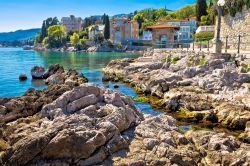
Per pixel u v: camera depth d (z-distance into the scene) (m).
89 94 16.59
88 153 11.60
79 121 13.36
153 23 151.00
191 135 14.93
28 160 11.12
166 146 12.50
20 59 88.19
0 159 11.40
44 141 11.31
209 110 21.02
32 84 38.56
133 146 12.93
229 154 12.77
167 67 37.53
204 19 90.19
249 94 22.28
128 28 159.75
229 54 29.98
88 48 166.88
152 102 26.00
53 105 15.66
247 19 37.09
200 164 12.18
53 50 185.25
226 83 24.72
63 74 40.81
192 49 42.38
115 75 43.59
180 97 23.78
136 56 100.62
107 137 12.65
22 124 14.52
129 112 15.40
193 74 29.56
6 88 35.38
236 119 19.06
